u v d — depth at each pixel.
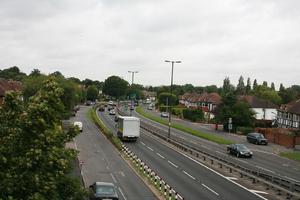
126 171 43.91
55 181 15.43
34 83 66.44
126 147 60.62
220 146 69.75
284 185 35.72
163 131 86.75
